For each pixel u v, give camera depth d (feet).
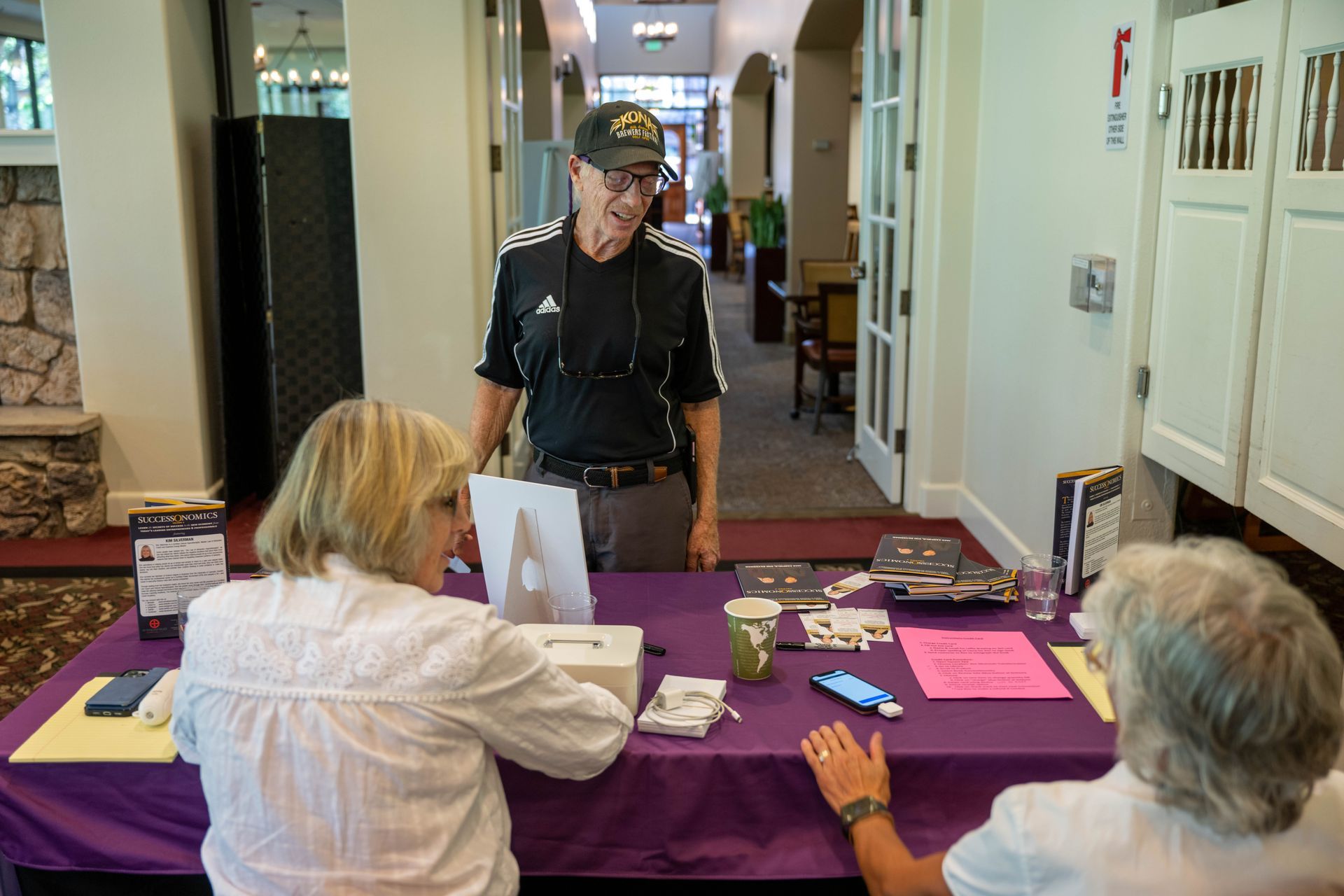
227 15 15.56
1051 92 11.89
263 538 4.29
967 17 14.34
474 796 4.27
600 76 59.21
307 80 17.94
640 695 5.76
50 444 14.67
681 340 7.82
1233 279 8.27
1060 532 7.04
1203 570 3.49
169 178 14.34
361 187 14.48
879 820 4.78
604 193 7.11
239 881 4.12
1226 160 8.86
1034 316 12.55
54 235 15.25
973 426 15.17
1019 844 3.68
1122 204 10.06
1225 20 8.34
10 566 13.83
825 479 18.10
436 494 4.34
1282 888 3.50
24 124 14.83
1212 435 8.66
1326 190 6.98
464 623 4.20
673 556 8.12
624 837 5.29
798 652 6.37
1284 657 3.24
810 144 31.68
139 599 6.54
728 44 47.60
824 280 23.45
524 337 7.79
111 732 5.47
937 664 6.12
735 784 5.23
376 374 14.98
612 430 7.82
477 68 14.39
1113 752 5.17
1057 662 6.20
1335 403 6.97
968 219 14.96
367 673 4.03
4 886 5.63
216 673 4.15
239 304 15.81
